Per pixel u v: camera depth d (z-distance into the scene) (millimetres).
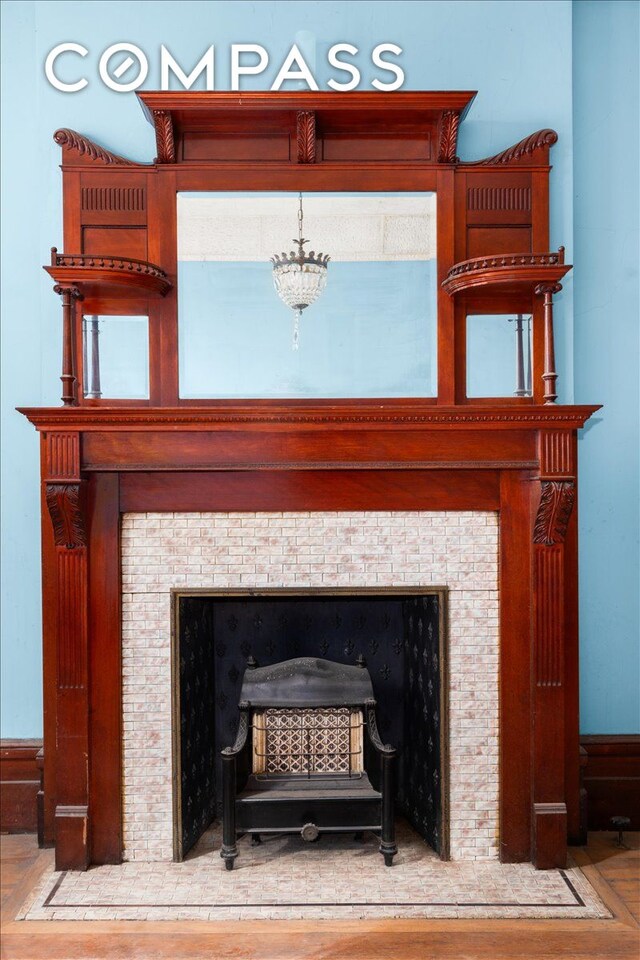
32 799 2633
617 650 2717
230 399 2490
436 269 2498
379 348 2504
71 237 2484
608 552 2705
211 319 2496
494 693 2344
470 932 1994
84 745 2295
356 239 2512
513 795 2330
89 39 2521
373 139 2523
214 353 2496
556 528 2270
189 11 2518
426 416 2188
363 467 2234
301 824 2285
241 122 2482
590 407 2174
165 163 2477
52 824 2484
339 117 2461
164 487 2291
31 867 2346
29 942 1956
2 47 2625
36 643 2688
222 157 2506
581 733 2721
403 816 2705
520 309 2498
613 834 2617
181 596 2320
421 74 2535
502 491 2311
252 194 2502
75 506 2209
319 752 2424
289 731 2426
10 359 2652
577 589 2439
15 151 2629
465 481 2311
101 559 2301
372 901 2117
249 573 2324
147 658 2328
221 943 1946
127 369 2486
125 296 2475
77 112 2523
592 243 2662
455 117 2420
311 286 2510
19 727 2693
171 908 2088
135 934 1982
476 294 2488
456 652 2342
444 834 2336
